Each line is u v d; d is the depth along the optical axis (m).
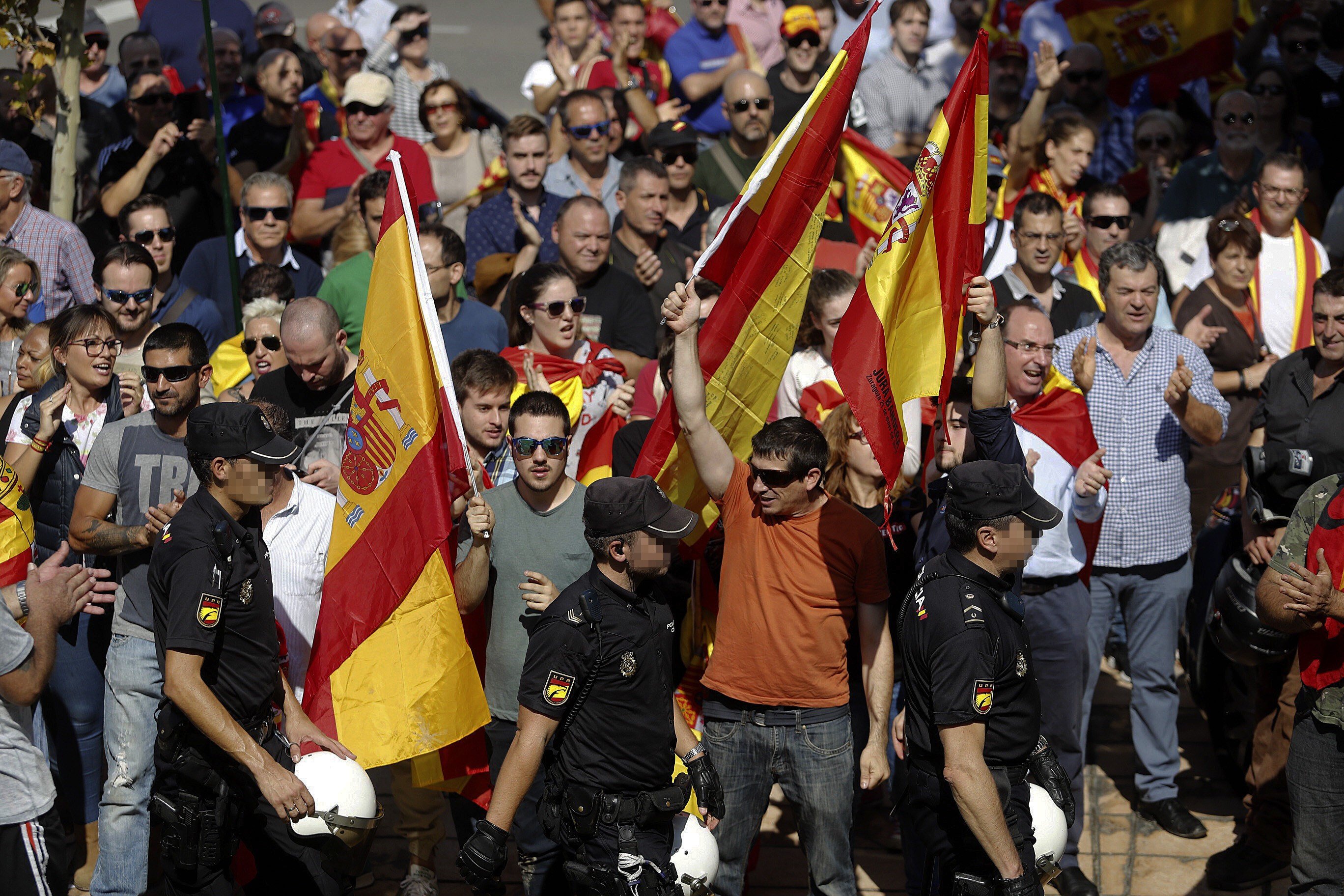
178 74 35.88
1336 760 17.52
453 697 17.70
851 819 18.41
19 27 32.06
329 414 22.05
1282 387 22.14
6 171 27.64
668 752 16.30
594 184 34.44
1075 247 31.84
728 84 33.41
